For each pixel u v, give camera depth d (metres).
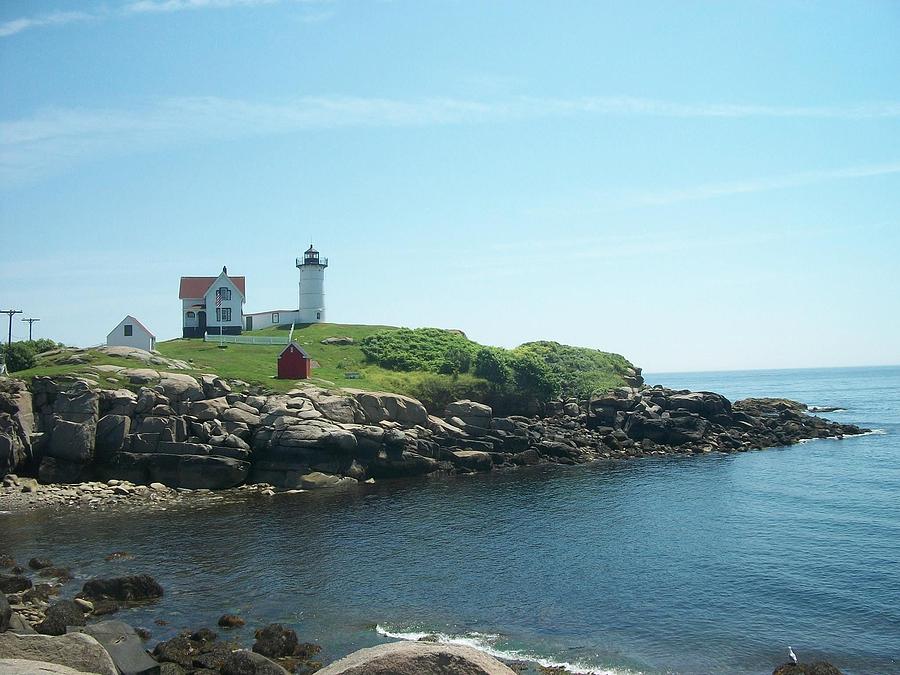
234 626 30.17
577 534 45.62
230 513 51.94
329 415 68.44
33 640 20.39
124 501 55.53
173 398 65.44
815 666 25.16
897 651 27.86
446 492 60.16
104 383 64.94
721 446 84.88
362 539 44.69
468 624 30.95
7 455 57.44
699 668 26.84
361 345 101.50
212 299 106.00
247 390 71.38
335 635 29.59
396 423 72.12
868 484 60.50
